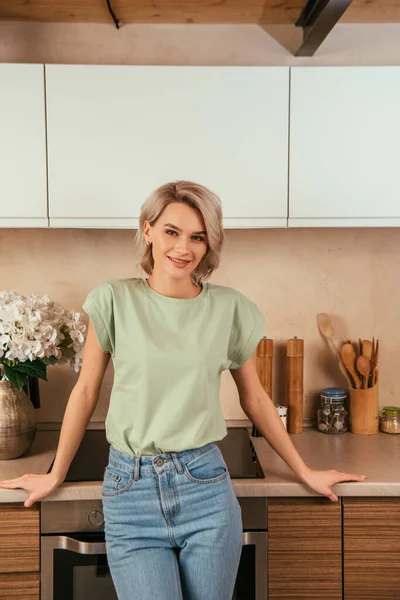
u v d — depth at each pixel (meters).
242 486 1.63
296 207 1.87
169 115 1.83
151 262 1.56
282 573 1.68
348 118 1.86
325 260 2.22
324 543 1.68
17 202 1.84
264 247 2.21
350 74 1.85
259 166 1.86
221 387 2.23
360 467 1.77
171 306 1.48
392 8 2.00
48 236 2.17
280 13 2.03
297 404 2.11
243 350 1.60
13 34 2.10
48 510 1.63
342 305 2.23
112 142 1.83
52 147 1.83
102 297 1.50
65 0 1.89
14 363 1.79
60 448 1.58
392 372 2.25
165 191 1.45
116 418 1.46
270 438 1.66
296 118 1.85
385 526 1.68
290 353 2.10
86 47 2.12
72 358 1.92
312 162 1.86
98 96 1.82
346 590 1.69
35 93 1.81
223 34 2.13
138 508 1.41
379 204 1.88
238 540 1.44
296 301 2.23
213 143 1.85
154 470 1.42
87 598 1.65
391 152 1.87
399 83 1.85
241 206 1.86
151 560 1.37
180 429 1.43
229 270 2.21
